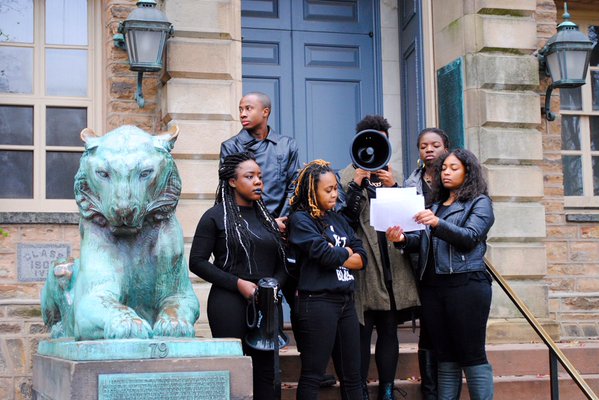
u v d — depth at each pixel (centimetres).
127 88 705
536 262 706
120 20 709
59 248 687
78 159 729
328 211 482
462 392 584
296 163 547
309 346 457
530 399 580
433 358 530
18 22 730
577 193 846
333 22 799
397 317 529
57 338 446
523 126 718
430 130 540
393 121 804
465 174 494
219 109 666
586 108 856
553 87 741
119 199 377
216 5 673
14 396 656
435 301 488
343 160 788
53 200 718
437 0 753
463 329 477
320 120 787
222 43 673
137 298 406
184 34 667
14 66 727
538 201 718
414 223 469
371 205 472
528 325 689
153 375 360
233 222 452
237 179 453
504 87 716
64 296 440
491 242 703
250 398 371
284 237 475
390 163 800
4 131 718
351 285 468
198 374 365
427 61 756
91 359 357
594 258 809
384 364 515
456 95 720
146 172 386
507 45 718
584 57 726
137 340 363
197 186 655
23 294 677
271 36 783
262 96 540
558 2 853
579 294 796
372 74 804
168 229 408
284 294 495
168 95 660
